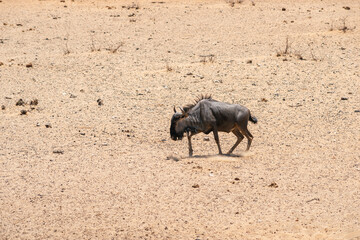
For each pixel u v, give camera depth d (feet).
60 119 205.46
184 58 315.37
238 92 247.09
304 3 491.31
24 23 411.75
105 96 241.14
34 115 210.59
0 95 239.71
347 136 185.78
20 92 245.86
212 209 125.59
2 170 148.77
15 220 118.83
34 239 110.52
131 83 263.90
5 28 395.55
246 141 181.78
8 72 282.36
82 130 191.72
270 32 385.50
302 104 228.43
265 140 182.39
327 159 162.20
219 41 360.89
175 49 339.77
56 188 136.67
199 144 179.01
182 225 117.39
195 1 491.31
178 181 142.41
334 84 261.44
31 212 122.72
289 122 203.62
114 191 135.23
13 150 166.91
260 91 248.93
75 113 214.28
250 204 128.57
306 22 415.03
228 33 384.06
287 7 472.44
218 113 161.27
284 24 408.87
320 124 200.85
